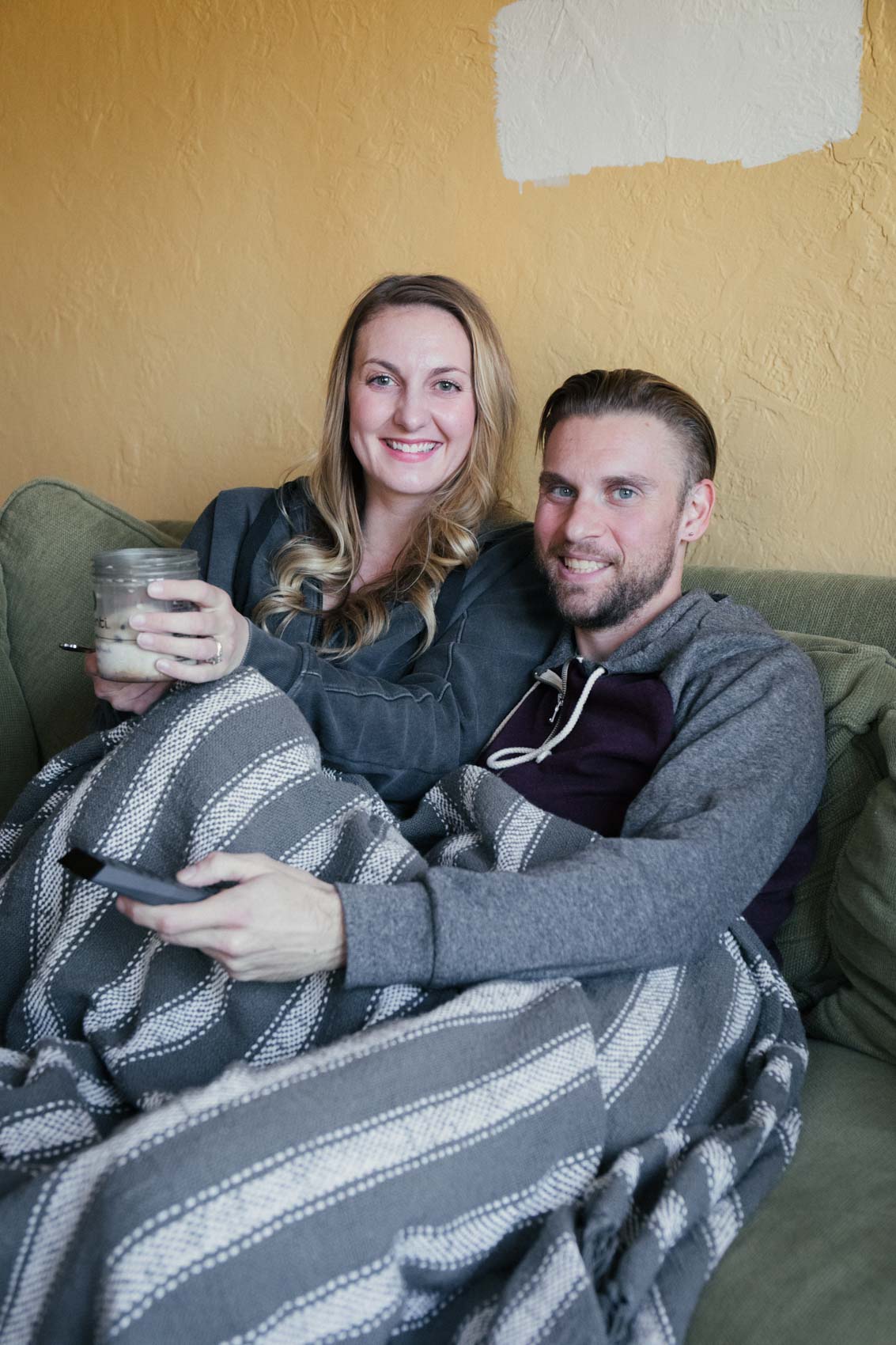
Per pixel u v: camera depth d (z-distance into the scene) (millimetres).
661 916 935
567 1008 878
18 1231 712
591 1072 850
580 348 1588
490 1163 782
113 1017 981
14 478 2314
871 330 1356
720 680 1134
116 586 995
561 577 1234
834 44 1317
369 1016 925
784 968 1152
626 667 1220
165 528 1825
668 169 1466
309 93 1771
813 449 1425
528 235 1602
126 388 2111
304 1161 725
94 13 1985
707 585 1372
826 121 1340
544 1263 733
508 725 1296
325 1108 758
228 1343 672
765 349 1437
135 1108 921
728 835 982
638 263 1514
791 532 1462
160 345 2047
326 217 1798
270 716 1058
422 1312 777
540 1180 804
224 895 841
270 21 1788
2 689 1545
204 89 1886
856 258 1350
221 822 1008
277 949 863
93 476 2201
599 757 1167
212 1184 700
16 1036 1011
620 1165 827
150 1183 693
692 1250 789
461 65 1610
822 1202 864
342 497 1501
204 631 1019
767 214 1403
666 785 1048
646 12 1438
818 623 1276
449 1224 761
